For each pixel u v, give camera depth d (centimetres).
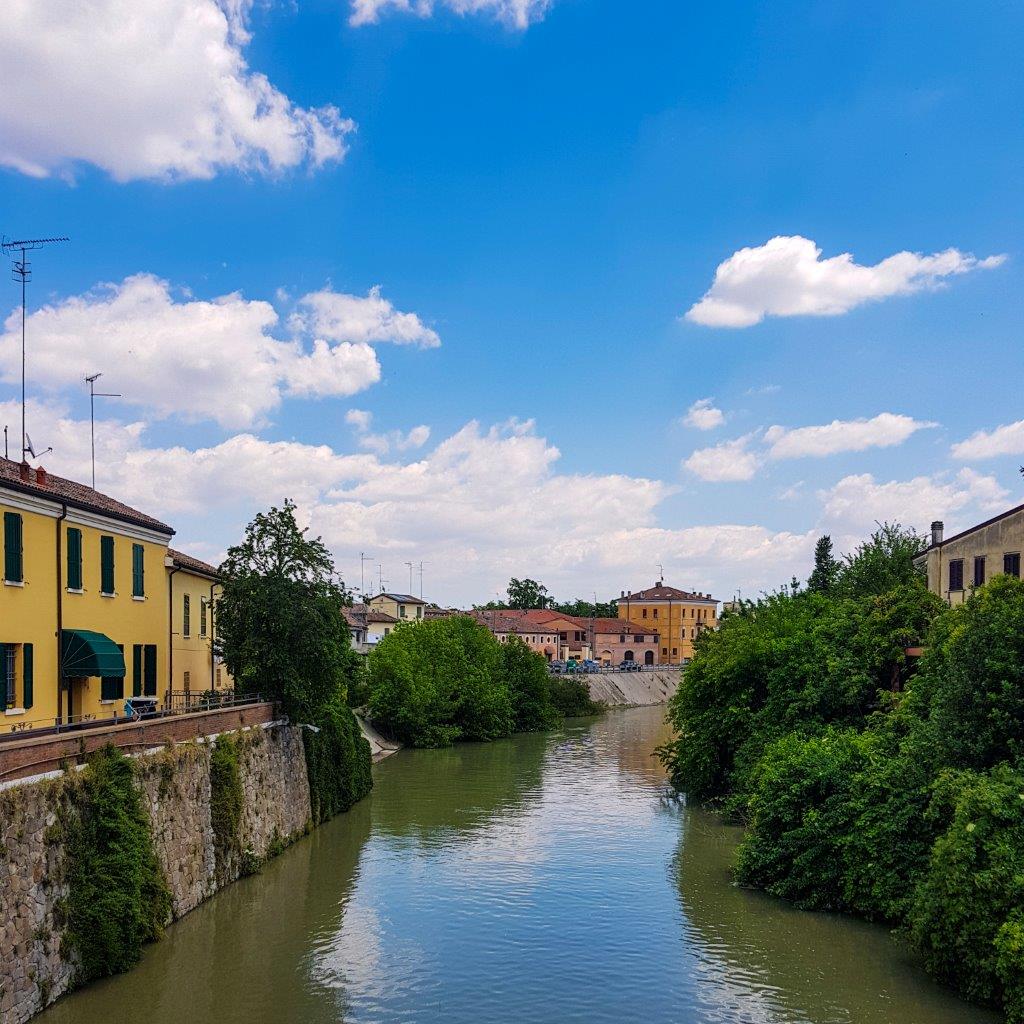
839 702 3806
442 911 2788
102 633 3077
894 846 2570
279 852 3425
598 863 3356
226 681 4559
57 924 1950
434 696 7475
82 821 2077
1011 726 2395
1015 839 2030
